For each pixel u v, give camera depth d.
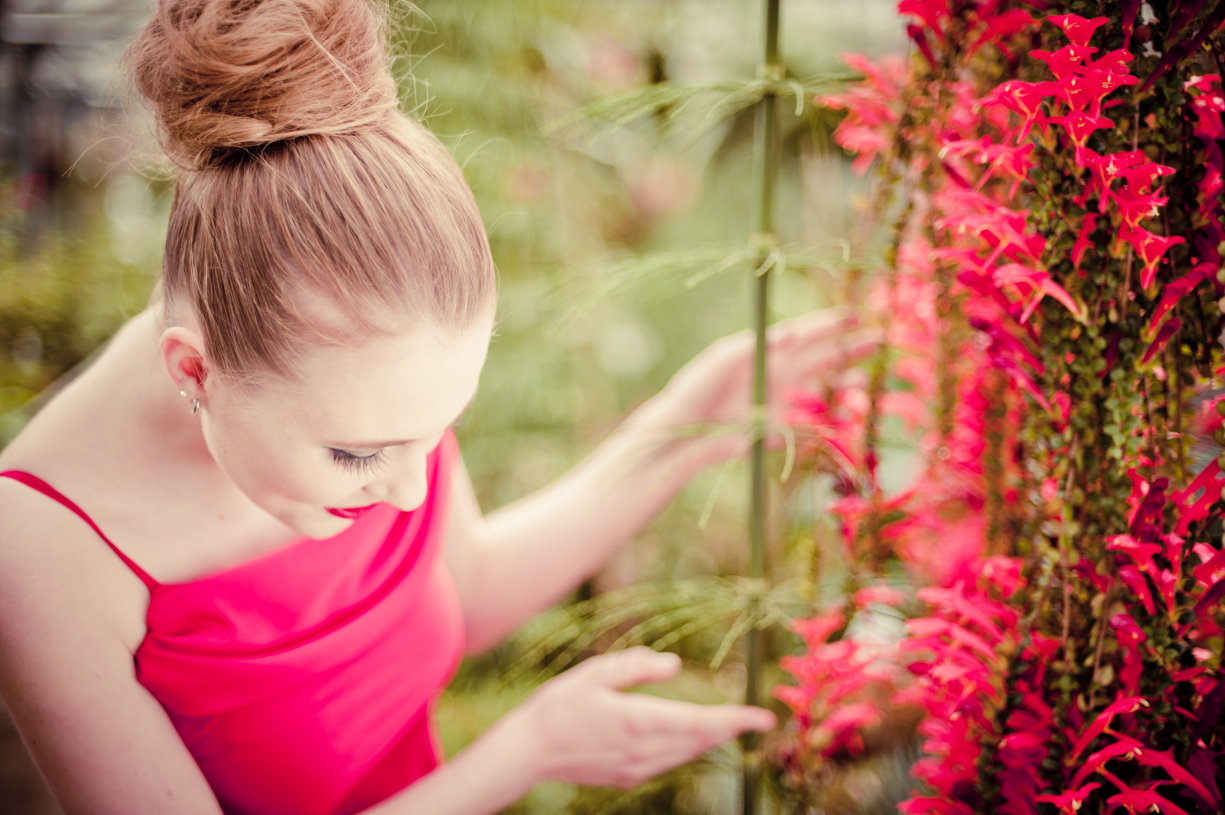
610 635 1.87
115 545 0.62
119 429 0.63
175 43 0.51
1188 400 0.55
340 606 0.72
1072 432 0.55
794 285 2.29
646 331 2.54
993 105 0.55
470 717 1.69
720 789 1.47
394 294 0.50
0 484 0.60
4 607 0.57
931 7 0.60
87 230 3.11
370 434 0.53
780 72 0.76
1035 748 0.60
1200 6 0.48
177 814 0.62
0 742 1.88
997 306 0.67
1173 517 0.53
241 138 0.51
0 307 2.75
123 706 0.61
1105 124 0.48
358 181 0.51
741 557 2.09
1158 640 0.52
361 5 0.56
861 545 0.76
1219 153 0.50
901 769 0.97
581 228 2.07
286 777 0.71
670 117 0.85
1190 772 0.53
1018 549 0.66
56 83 3.46
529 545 0.93
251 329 0.51
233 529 0.68
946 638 0.67
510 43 1.78
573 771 0.72
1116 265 0.52
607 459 0.93
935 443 0.81
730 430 0.79
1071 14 0.49
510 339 1.94
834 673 0.78
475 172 1.80
